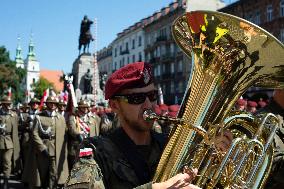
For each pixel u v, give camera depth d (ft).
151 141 7.13
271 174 8.75
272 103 9.71
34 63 383.45
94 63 82.79
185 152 6.12
